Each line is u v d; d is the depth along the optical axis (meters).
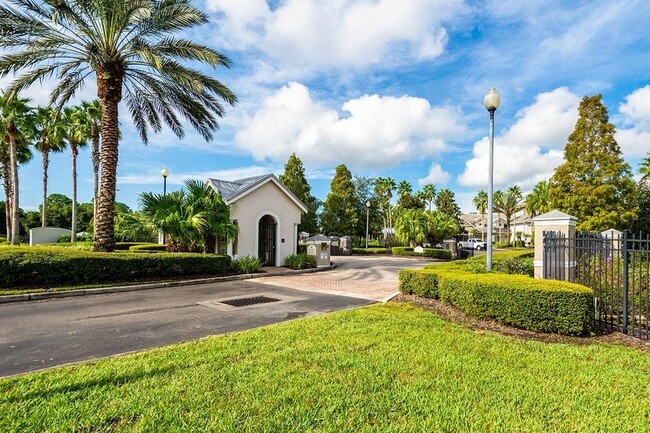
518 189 58.06
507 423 2.99
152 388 3.52
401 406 3.24
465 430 2.88
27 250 10.12
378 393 3.47
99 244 12.27
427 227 32.19
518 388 3.64
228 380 3.72
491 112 9.04
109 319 6.84
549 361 4.45
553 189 24.25
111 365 4.15
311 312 7.73
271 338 5.27
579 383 3.81
